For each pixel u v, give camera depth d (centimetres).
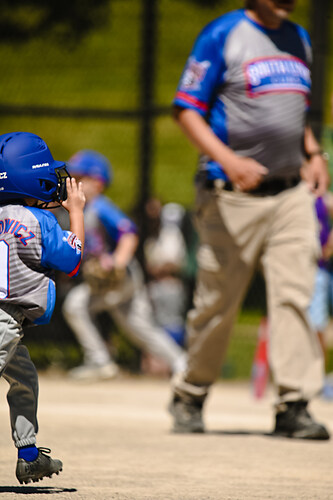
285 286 1394
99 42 5453
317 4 2370
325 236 2012
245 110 1373
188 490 959
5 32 3303
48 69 5034
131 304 2447
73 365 2714
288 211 1396
